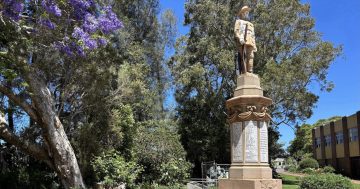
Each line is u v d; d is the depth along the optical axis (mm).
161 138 21797
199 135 36031
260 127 11836
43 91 16359
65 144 16703
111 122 20109
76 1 14016
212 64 35031
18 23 12984
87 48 14461
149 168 21141
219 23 34594
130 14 37250
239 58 12766
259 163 11602
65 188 16766
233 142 12047
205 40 34062
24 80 15680
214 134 35719
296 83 31984
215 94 35438
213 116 36875
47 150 17531
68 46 14320
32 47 15188
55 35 14242
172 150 21766
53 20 14039
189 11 35375
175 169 20188
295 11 33594
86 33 14000
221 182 11695
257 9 33500
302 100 32875
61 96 19109
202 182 23812
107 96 20094
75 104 19812
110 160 17641
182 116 36938
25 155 21172
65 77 18625
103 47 18156
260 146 11711
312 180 18578
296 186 28016
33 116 16844
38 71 16922
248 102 11852
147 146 21469
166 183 19875
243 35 12555
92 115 20531
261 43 34562
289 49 34594
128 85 20734
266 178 11438
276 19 33594
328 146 61156
